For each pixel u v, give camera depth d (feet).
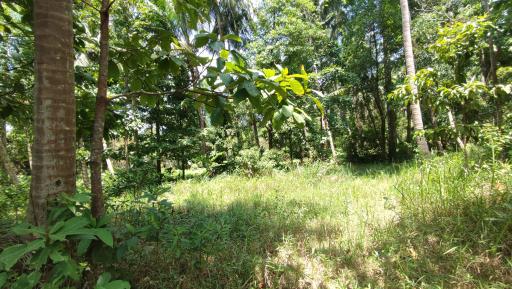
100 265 5.82
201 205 16.56
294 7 35.47
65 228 3.93
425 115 38.58
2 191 14.57
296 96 6.19
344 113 44.14
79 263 5.15
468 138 12.57
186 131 36.60
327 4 41.78
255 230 11.20
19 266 5.42
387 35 38.17
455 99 11.91
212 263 7.91
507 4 10.86
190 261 7.73
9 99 8.68
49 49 5.11
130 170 22.95
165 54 6.81
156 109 34.27
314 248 9.18
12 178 22.44
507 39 14.38
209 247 8.00
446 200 10.27
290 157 39.91
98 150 6.11
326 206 14.02
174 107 35.35
